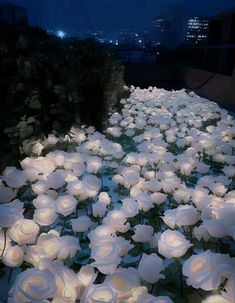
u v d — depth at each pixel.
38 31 4.10
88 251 1.64
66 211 1.57
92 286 1.00
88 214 2.02
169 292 1.36
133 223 1.88
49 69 2.93
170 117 4.66
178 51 10.08
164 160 2.55
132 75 8.94
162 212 2.03
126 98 5.92
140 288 1.11
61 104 2.96
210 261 1.07
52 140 2.81
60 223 1.91
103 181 2.58
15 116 2.46
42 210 1.54
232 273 1.02
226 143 3.18
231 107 5.84
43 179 2.00
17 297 0.97
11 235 1.35
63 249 1.29
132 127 3.76
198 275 1.05
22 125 2.40
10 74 2.51
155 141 3.02
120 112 5.07
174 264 1.50
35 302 0.93
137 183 2.04
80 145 3.14
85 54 4.10
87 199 1.99
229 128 3.82
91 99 3.83
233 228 1.35
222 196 2.09
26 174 2.05
